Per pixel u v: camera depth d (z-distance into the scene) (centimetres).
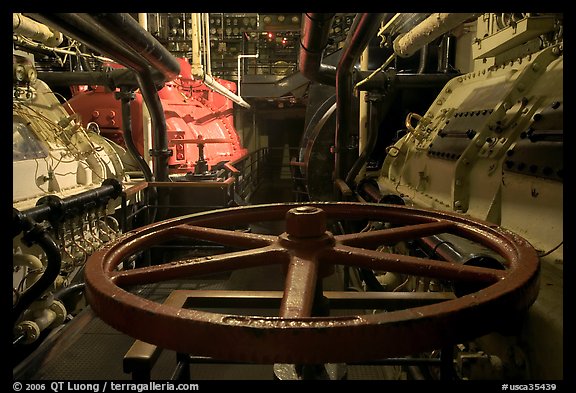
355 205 197
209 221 185
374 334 88
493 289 103
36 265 269
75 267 327
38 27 348
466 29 512
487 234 151
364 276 312
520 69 291
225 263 136
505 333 150
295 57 1159
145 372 144
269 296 188
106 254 137
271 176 1237
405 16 384
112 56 348
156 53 355
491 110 285
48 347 255
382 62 594
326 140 616
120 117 538
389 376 266
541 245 190
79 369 258
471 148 273
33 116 367
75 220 328
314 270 125
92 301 112
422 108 583
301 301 109
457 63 535
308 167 622
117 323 103
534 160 203
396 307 184
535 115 217
